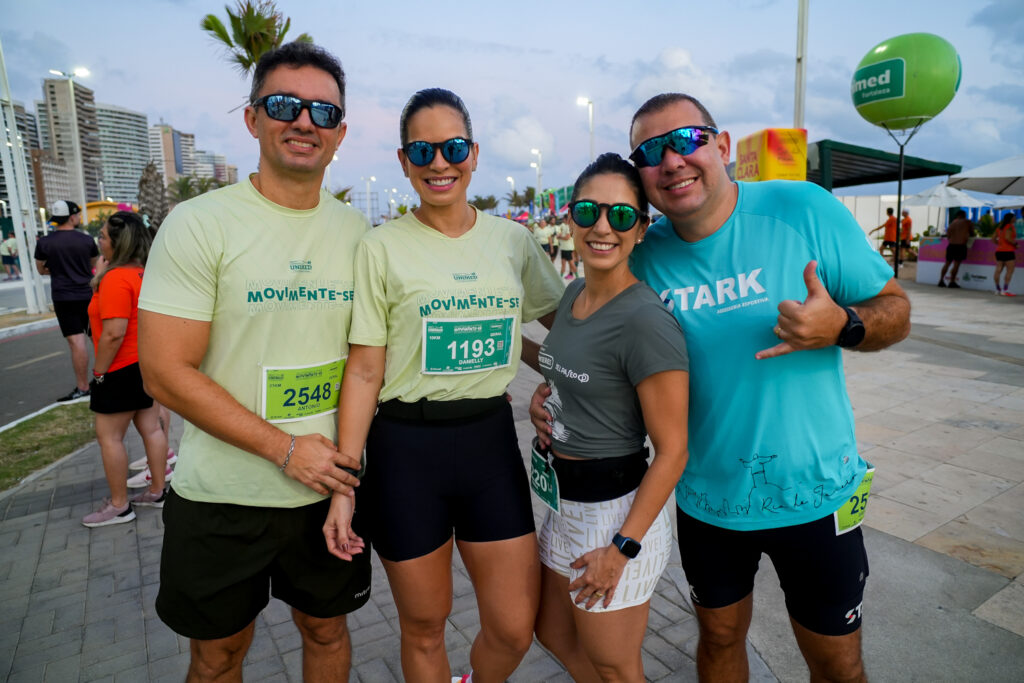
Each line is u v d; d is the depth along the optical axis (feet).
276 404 5.84
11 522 12.73
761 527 5.62
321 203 6.23
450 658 8.10
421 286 5.99
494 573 6.33
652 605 9.17
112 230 11.75
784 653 7.96
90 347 33.88
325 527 5.89
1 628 9.16
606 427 5.59
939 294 42.16
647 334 5.17
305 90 5.57
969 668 7.48
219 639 6.05
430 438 6.12
